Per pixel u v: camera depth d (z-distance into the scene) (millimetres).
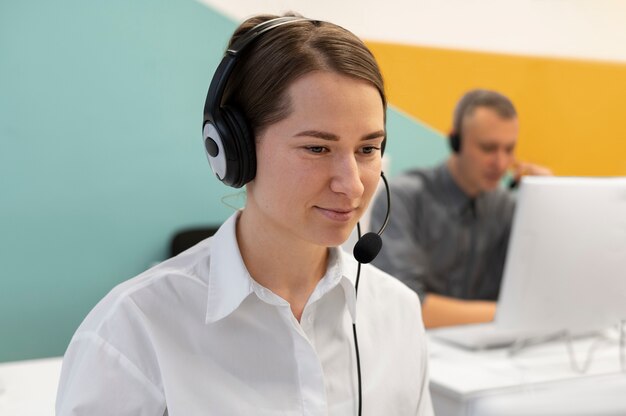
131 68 3125
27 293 3061
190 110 3258
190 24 3197
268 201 969
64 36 2996
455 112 2773
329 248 1138
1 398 1622
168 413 1004
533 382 1838
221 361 1043
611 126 4059
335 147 924
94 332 1017
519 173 2863
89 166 3105
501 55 3754
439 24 3598
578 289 1915
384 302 1207
